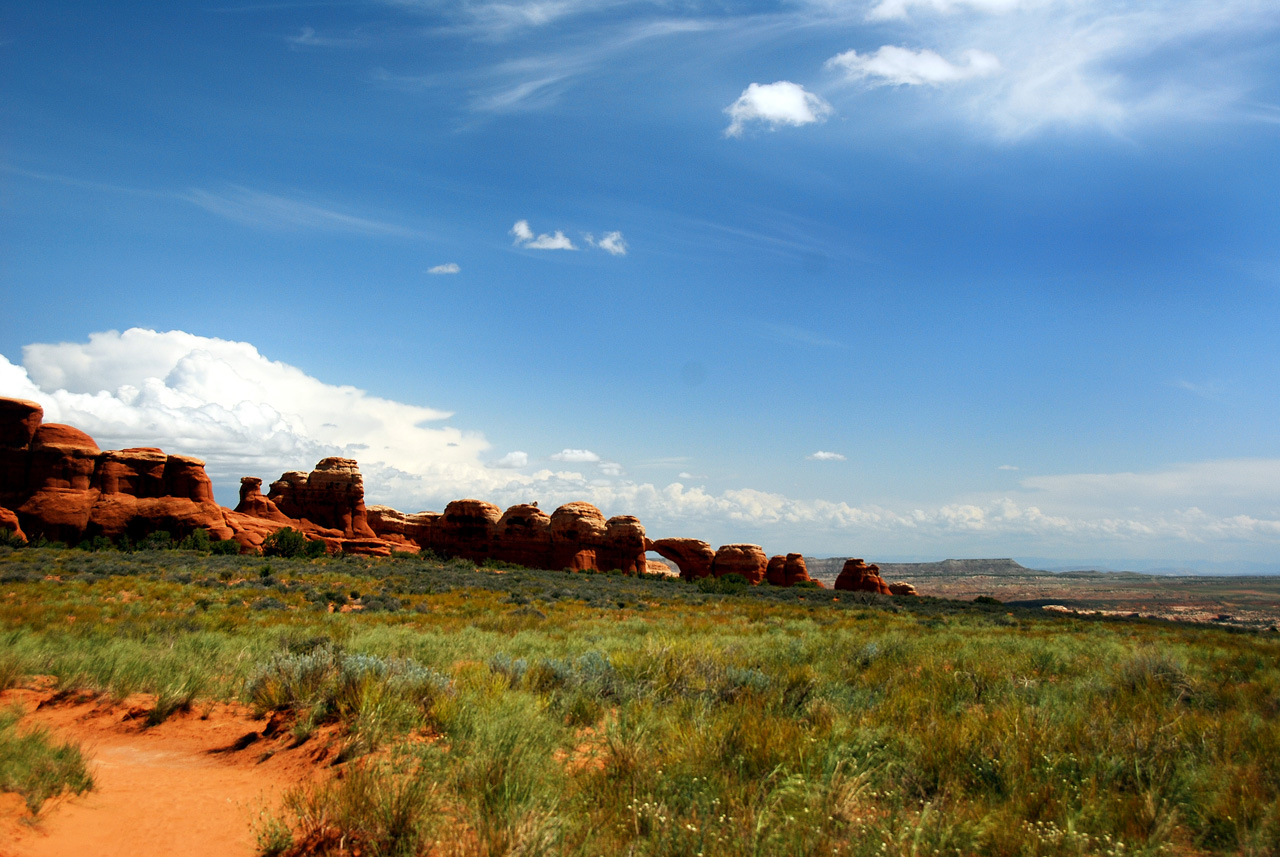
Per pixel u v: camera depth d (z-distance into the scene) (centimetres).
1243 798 642
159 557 5188
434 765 705
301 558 6247
